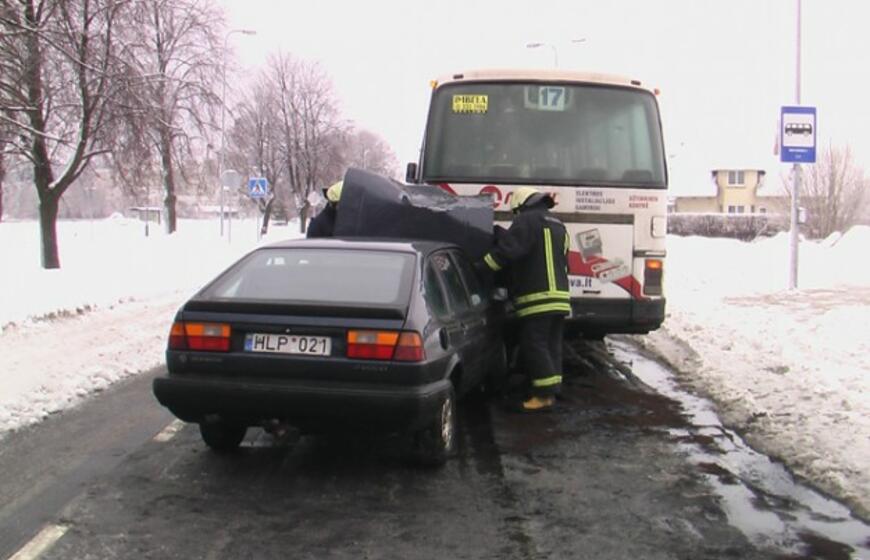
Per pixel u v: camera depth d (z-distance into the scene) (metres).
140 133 19.55
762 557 4.36
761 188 83.88
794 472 5.75
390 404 5.13
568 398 8.08
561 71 8.84
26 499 5.06
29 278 15.24
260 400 5.25
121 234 39.19
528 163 8.79
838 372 8.24
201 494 5.21
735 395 7.80
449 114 8.93
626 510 5.02
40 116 18.44
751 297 15.70
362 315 5.29
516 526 4.75
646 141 8.80
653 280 8.72
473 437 6.66
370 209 7.89
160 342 10.76
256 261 6.00
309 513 4.92
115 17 18.11
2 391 7.56
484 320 7.12
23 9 15.99
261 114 55.19
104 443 6.27
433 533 4.64
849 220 41.06
